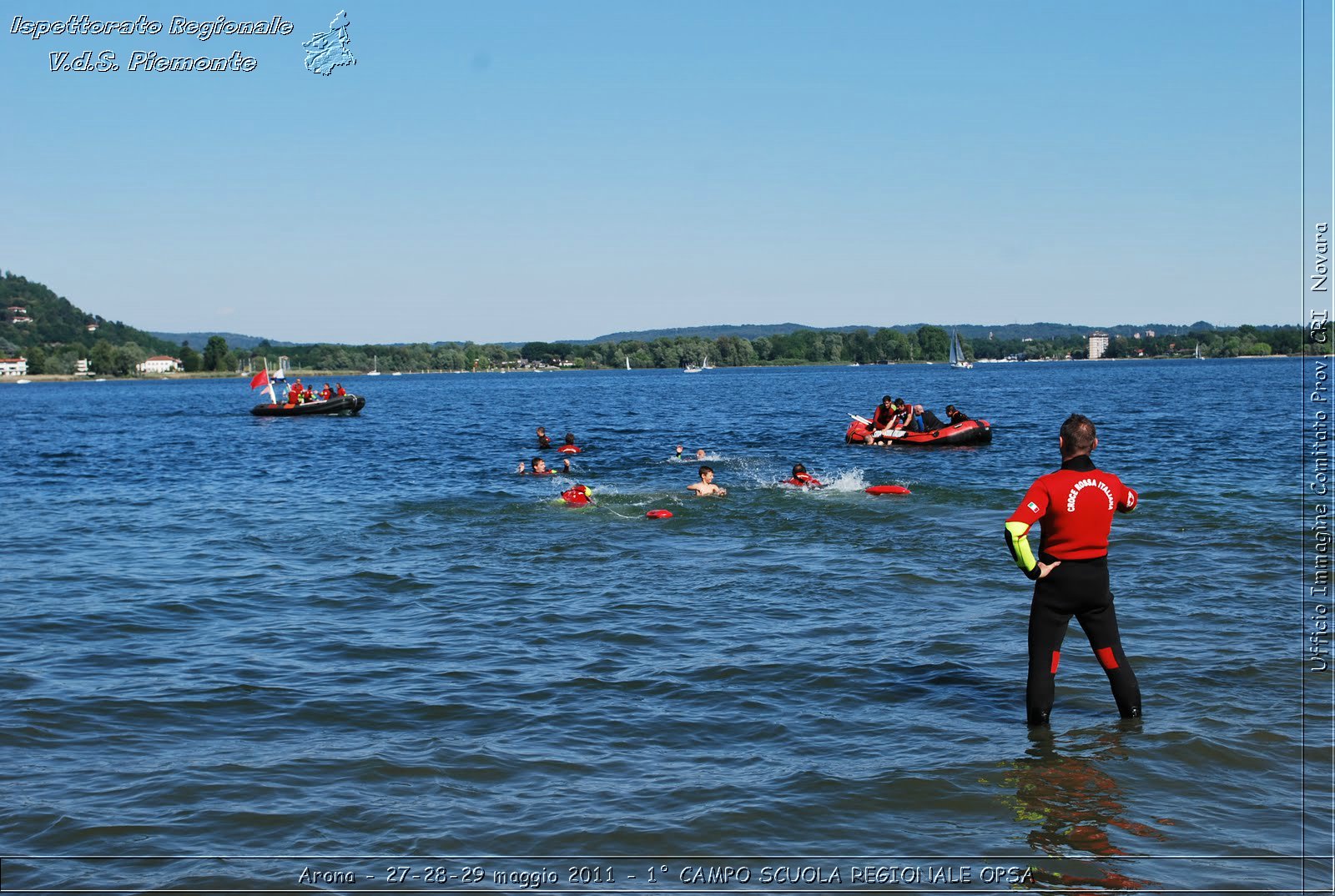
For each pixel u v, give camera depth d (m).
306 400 53.75
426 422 46.72
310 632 9.48
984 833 5.39
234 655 8.73
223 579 11.84
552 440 33.41
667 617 9.80
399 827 5.50
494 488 20.05
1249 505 15.76
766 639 8.98
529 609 10.21
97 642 9.20
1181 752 6.34
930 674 7.96
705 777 6.10
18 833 5.45
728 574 11.72
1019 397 63.00
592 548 13.49
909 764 6.24
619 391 90.62
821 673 8.00
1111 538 13.20
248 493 20.14
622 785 6.00
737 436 34.06
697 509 16.56
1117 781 5.97
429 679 8.00
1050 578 6.77
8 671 8.29
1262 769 6.10
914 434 28.44
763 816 5.59
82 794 5.91
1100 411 43.69
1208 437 28.67
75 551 13.73
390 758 6.41
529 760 6.37
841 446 29.11
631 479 21.17
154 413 61.25
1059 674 7.89
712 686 7.75
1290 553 12.16
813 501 17.17
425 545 13.90
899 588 10.86
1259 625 9.09
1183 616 9.42
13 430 44.91
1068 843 5.28
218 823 5.56
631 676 8.01
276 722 7.06
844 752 6.46
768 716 7.10
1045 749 6.43
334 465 26.16
